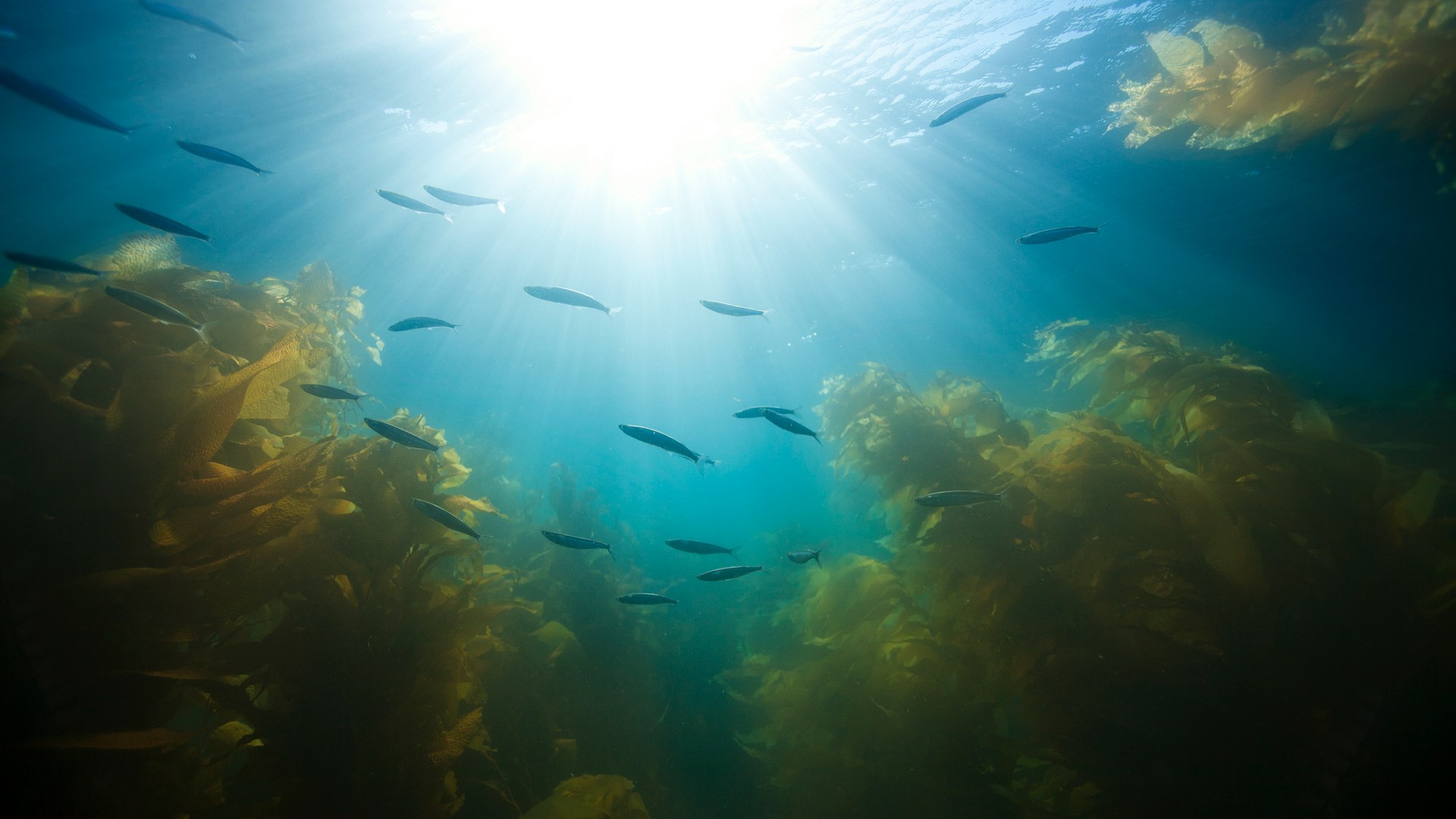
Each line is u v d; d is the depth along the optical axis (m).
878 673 3.95
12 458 2.06
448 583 3.57
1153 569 2.86
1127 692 2.70
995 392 5.18
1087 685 2.82
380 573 2.80
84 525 2.05
